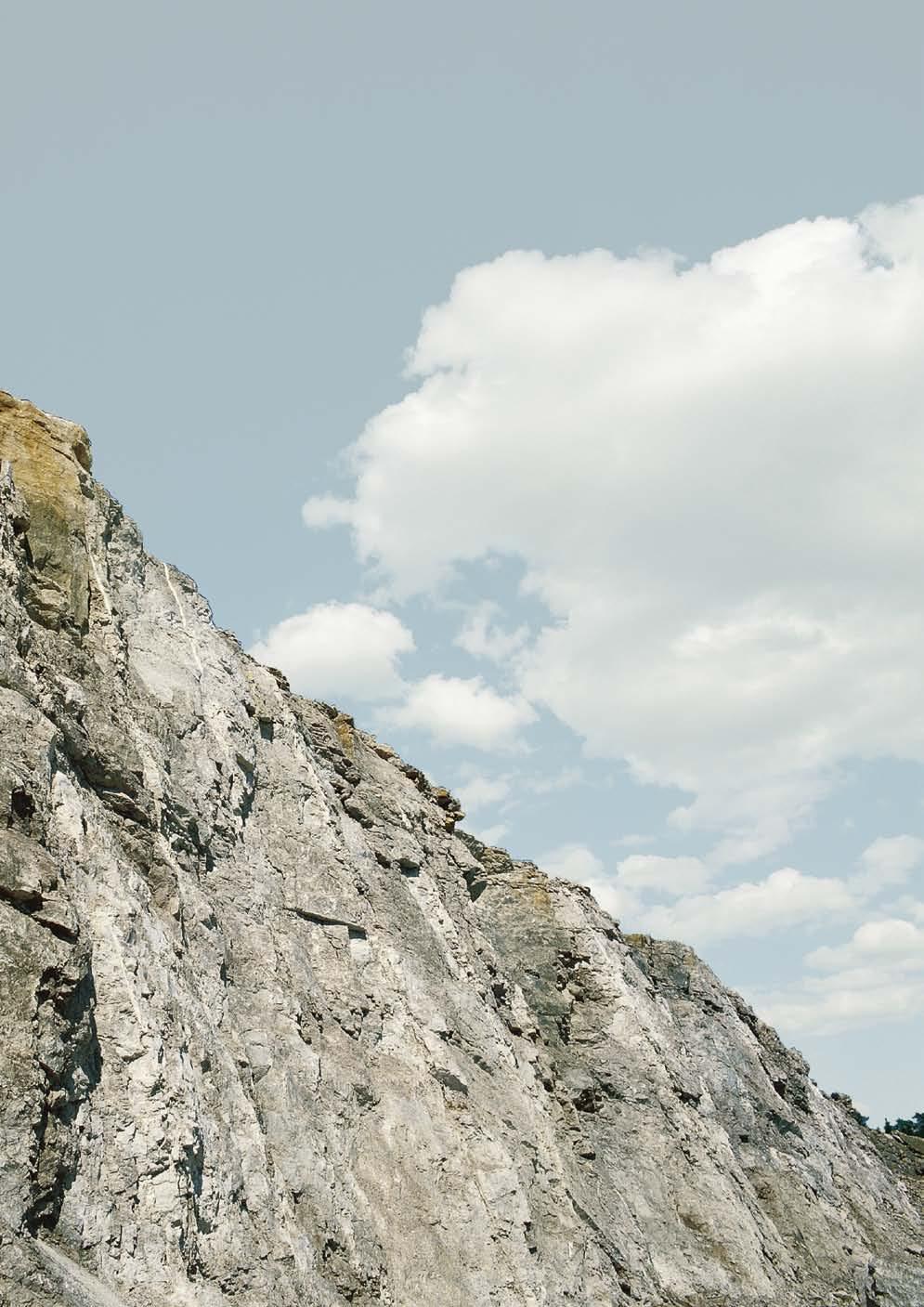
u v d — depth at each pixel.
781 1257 34.12
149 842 19.73
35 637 19.92
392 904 28.30
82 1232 13.94
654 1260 29.64
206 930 20.11
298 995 22.55
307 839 26.39
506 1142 24.67
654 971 44.53
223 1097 17.72
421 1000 25.67
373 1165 21.47
